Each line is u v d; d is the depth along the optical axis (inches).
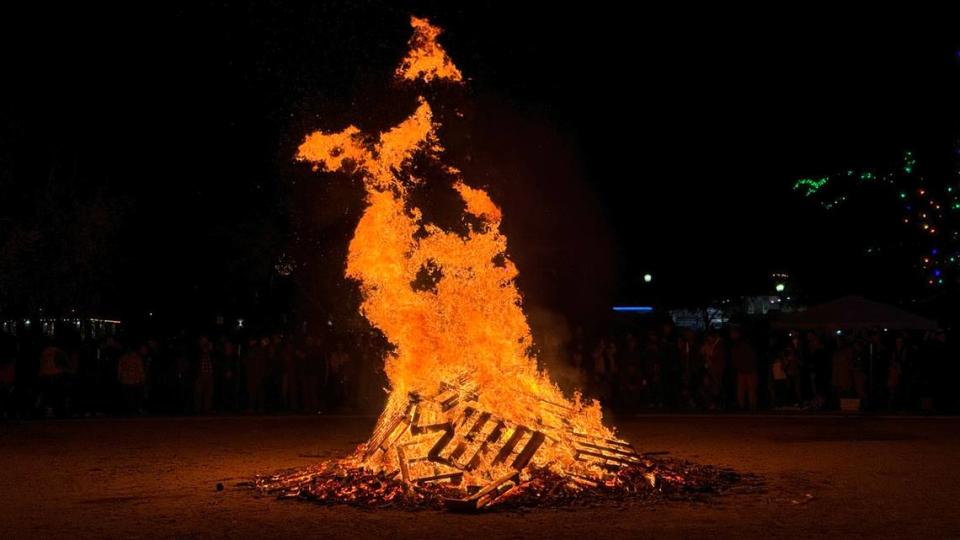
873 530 381.1
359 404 969.5
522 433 462.3
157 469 564.1
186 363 965.2
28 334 957.8
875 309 961.5
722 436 717.9
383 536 377.4
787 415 888.9
